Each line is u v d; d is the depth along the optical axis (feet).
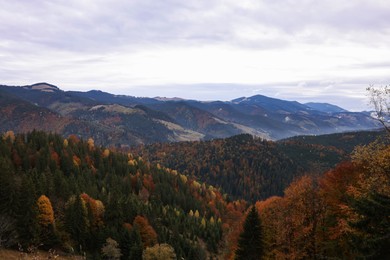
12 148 444.55
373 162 88.63
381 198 66.80
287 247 120.78
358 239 71.20
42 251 217.97
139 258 244.42
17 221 210.18
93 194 360.89
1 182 217.77
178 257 286.25
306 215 118.52
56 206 280.31
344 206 96.22
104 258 235.40
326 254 109.19
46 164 429.38
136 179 533.55
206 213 503.61
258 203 281.33
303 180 137.28
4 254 178.81
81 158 522.06
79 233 256.73
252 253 135.85
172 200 510.58
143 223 304.30
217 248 355.15
